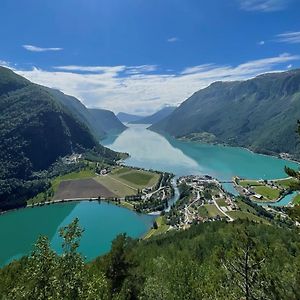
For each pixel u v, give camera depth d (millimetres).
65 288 23000
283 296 29406
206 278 52312
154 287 53156
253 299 31094
